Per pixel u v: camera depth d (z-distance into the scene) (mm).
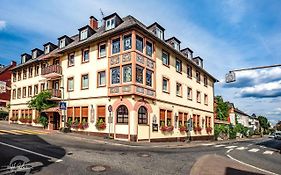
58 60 28188
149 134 21672
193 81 31797
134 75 20234
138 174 8711
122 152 13562
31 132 22234
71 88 25922
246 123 76188
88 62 24312
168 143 21797
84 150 13430
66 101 25984
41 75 28500
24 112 33906
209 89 37594
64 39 28797
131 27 20641
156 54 23719
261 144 29766
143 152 14016
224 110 52375
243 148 22078
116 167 9586
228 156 15148
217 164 11258
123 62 21094
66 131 24078
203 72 35312
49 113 27719
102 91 22547
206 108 35656
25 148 13070
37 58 33531
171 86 26078
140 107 20938
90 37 25266
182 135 27438
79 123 23766
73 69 25859
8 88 46750
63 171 8641
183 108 28406
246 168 10836
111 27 23234
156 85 23312
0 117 42906
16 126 28953
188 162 11453
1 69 50406
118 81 21375
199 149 18781
